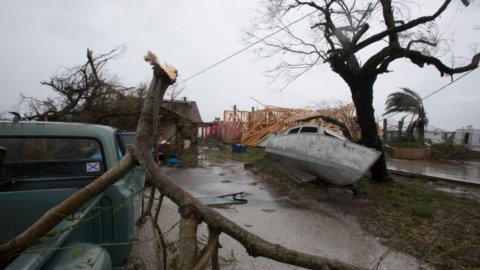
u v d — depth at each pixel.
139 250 3.72
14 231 2.32
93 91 12.29
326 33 9.73
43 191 2.40
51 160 2.66
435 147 20.56
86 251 1.58
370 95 9.08
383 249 4.46
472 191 9.20
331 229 5.29
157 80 1.45
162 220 4.98
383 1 8.80
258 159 14.30
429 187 9.49
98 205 2.36
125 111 14.20
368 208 6.75
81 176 2.71
